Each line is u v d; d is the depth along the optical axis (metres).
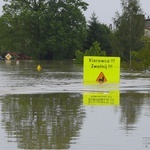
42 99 18.95
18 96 20.12
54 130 12.30
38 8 99.75
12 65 62.91
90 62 27.17
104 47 92.94
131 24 73.69
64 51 98.25
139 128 12.54
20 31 96.94
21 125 13.02
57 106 16.81
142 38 68.12
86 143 10.84
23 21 96.00
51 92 21.89
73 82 28.28
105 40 93.12
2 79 31.66
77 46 95.06
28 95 20.55
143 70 47.00
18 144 10.75
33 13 95.31
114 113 15.16
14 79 31.70
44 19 95.06
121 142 10.91
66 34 95.38
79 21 97.75
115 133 11.91
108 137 11.43
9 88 24.09
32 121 13.64
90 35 94.44
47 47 96.12
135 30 73.62
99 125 12.97
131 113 15.16
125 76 35.72
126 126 12.82
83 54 70.12
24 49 102.75
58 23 95.00
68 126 12.84
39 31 97.56
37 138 11.38
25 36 98.19
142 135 11.64
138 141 11.00
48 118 14.17
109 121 13.60
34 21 95.75
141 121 13.60
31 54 100.06
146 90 23.06
